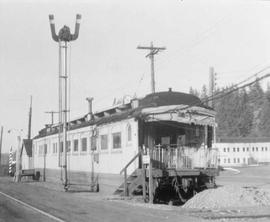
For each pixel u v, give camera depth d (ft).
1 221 48.60
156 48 127.13
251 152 297.12
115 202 74.59
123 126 91.30
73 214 54.85
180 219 49.83
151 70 127.03
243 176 157.17
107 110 112.68
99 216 52.42
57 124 151.53
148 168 82.48
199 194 74.08
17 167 177.47
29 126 242.78
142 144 87.66
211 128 92.94
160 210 60.54
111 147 97.25
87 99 149.38
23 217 52.13
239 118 392.88
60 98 112.98
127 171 88.48
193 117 87.20
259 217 52.54
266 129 385.91
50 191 106.93
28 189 114.83
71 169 125.59
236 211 59.93
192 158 87.92
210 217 52.49
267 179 135.44
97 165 105.40
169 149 87.30
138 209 61.52
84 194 95.71
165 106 85.30
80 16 114.52
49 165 154.40
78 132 120.06
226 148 292.81
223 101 400.88
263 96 447.83
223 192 72.18
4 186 131.13
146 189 82.94
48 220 49.01
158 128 90.68
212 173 85.66
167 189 86.22
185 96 88.84
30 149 200.03
